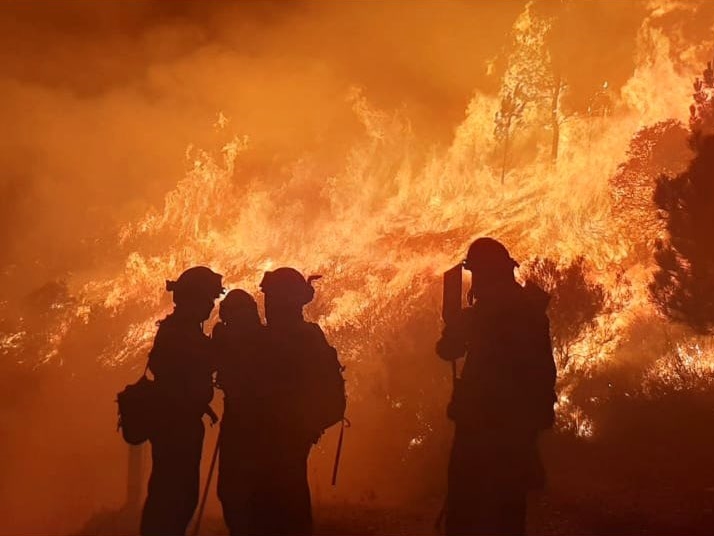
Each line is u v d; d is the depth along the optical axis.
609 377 13.26
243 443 5.47
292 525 5.42
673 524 6.88
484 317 5.24
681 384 11.93
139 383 5.72
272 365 5.48
